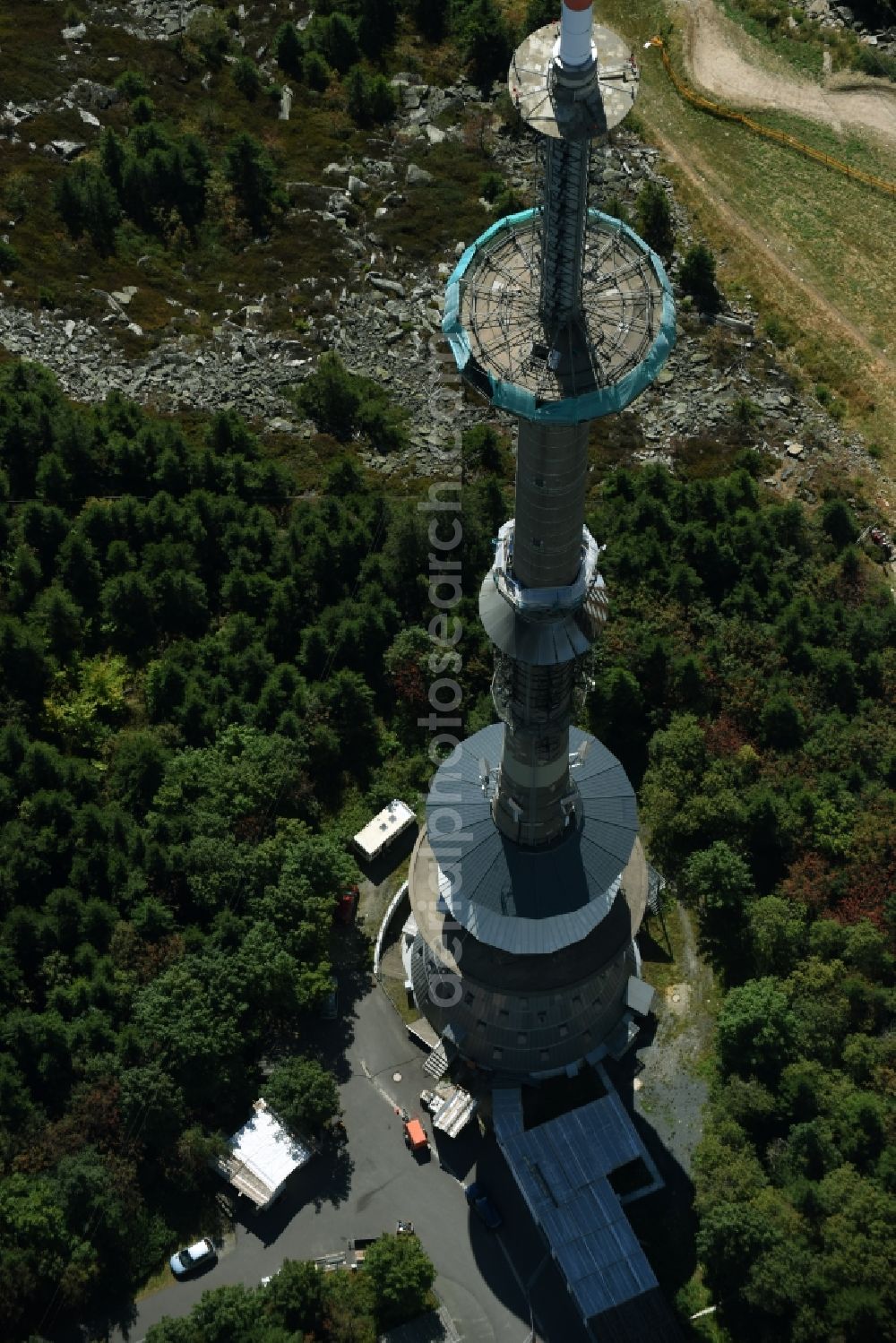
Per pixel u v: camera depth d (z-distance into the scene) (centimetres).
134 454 13900
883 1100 10538
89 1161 10200
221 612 13462
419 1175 10662
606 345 7800
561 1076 10912
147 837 11706
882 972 11262
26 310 15425
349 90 18350
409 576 13325
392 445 14975
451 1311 10069
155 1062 10481
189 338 15612
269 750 12056
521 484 8188
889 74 19512
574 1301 10056
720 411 15562
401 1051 11225
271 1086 10606
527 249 8156
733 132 18862
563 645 8925
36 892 11500
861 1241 9681
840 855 11838
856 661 13125
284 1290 9731
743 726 12612
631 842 10475
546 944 10350
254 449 14438
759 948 11269
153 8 18912
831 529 14200
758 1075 10769
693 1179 10450
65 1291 9869
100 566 13312
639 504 13812
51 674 12738
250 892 11462
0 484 13575
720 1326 9969
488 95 18862
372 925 11862
